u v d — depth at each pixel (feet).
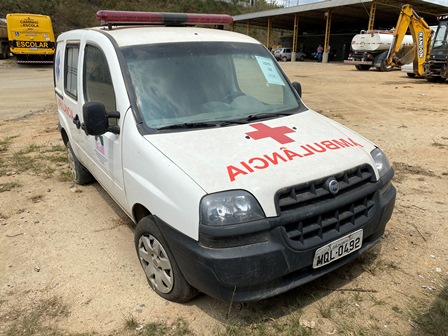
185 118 10.64
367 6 101.86
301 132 10.54
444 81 58.65
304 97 42.88
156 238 9.57
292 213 8.38
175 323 9.33
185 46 11.89
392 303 9.75
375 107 36.37
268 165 8.86
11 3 145.18
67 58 15.88
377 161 10.56
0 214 15.19
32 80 61.16
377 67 81.30
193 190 8.34
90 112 10.14
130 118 10.32
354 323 9.14
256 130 10.28
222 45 12.53
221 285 8.14
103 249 12.60
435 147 22.71
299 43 171.73
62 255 12.34
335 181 8.89
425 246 12.17
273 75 13.08
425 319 9.16
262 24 167.02
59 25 151.84
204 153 9.20
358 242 9.47
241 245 8.10
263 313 9.51
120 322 9.45
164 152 9.32
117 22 12.64
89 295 10.44
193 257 8.24
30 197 16.69
